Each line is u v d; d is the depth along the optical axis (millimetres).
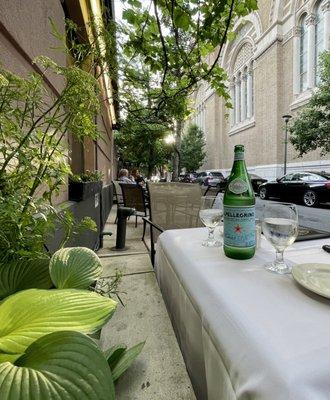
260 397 406
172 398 639
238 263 845
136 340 848
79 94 764
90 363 394
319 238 1128
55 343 413
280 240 783
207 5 1397
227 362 506
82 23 2363
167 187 2172
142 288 1260
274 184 9133
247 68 15148
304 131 8781
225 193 914
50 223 730
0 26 936
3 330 453
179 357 773
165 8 1439
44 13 1488
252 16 13688
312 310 564
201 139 20797
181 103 2166
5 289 639
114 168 11039
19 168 708
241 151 921
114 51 1375
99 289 921
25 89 686
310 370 404
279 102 12227
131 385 670
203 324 650
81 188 1900
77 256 726
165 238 1245
